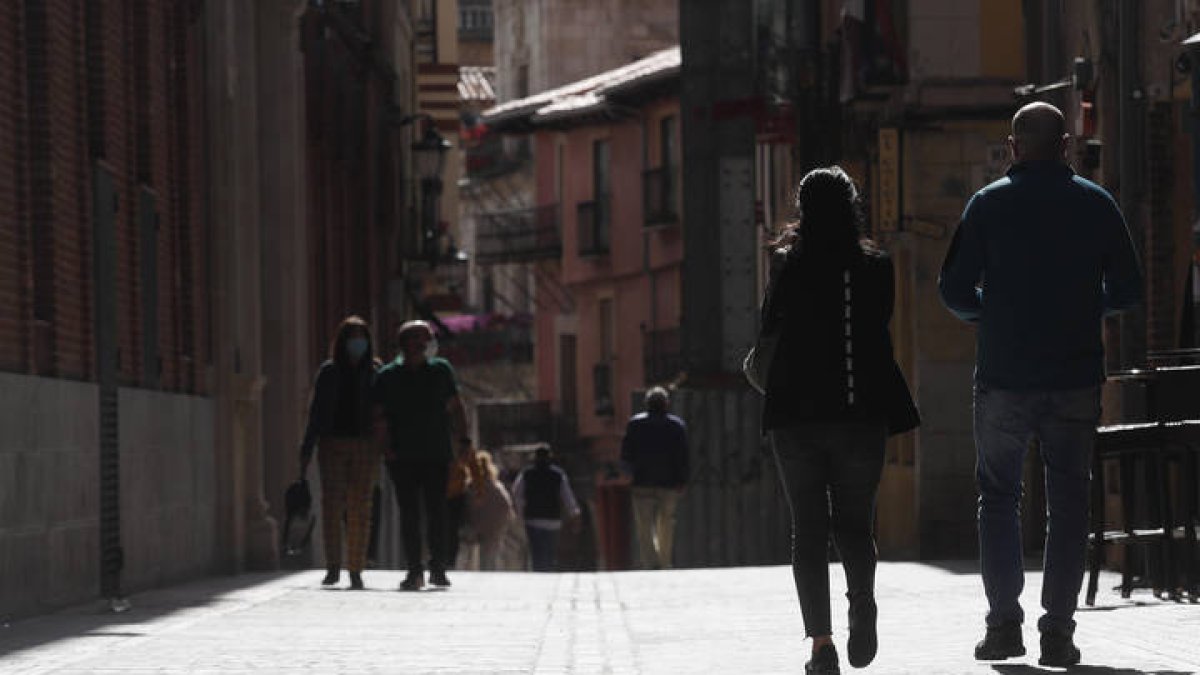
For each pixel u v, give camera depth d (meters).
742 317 54.12
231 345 44.47
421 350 37.78
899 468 53.78
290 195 51.19
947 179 50.03
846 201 19.31
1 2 30.12
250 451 45.97
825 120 60.78
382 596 34.91
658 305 116.56
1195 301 33.19
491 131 130.50
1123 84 37.09
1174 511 33.25
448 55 102.88
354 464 37.84
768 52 60.56
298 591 36.28
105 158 35.41
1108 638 22.12
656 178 115.19
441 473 37.78
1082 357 19.89
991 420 20.06
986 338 20.11
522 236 130.25
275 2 50.59
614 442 123.19
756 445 53.84
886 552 54.97
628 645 24.38
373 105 75.69
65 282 32.84
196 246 42.72
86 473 32.94
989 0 49.78
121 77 37.09
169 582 38.75
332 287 64.94
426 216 88.62
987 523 20.12
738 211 54.12
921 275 50.03
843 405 18.86
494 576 42.34
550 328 130.88
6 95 30.19
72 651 23.89
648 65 118.94
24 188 30.78
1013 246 19.98
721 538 53.78
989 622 20.19
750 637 24.84
